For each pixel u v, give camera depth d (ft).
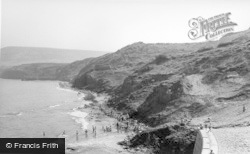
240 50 354.95
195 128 207.82
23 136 279.28
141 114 323.78
